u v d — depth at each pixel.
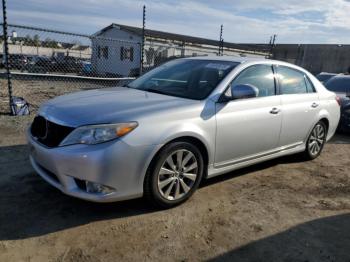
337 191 4.60
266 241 3.28
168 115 3.54
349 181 5.02
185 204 3.90
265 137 4.61
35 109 8.59
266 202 4.11
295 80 5.27
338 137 8.05
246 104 4.29
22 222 3.32
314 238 3.39
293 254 3.11
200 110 3.81
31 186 4.07
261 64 4.72
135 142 3.29
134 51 25.14
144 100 3.83
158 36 26.75
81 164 3.17
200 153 3.87
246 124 4.27
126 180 3.32
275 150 4.93
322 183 4.87
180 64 4.88
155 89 4.40
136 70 19.72
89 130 3.23
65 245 3.02
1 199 3.73
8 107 8.42
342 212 3.98
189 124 3.68
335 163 5.88
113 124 3.25
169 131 3.49
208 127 3.85
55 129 3.42
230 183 4.62
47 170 3.55
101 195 3.26
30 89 14.28
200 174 3.94
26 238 3.08
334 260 3.07
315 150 5.84
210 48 28.95
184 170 3.77
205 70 4.45
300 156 5.82
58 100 3.95
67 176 3.27
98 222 3.40
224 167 4.24
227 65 4.46
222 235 3.33
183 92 4.18
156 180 3.53
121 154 3.23
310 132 5.56
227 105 4.06
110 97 3.97
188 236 3.27
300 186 4.70
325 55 31.69
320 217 3.82
